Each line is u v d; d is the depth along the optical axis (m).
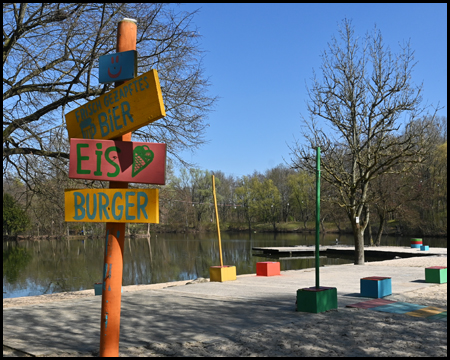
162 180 4.83
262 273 17.02
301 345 5.77
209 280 16.44
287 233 83.69
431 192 44.31
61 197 14.33
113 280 4.84
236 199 100.94
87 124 5.38
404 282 13.73
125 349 5.54
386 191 38.81
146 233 74.38
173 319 7.69
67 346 5.70
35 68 12.43
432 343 5.88
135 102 4.93
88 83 12.46
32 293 19.41
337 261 32.94
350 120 22.80
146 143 4.91
